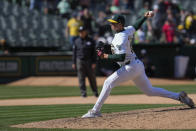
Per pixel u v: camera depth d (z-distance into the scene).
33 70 63.00
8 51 69.75
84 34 41.28
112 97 39.91
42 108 32.03
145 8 71.94
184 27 72.81
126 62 24.34
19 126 22.98
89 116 24.95
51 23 76.00
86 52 40.91
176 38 70.31
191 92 43.69
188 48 68.38
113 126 21.88
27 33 73.75
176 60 66.75
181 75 66.56
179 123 22.00
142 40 67.25
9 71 62.34
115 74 24.55
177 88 50.03
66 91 49.56
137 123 22.38
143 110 27.33
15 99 40.47
